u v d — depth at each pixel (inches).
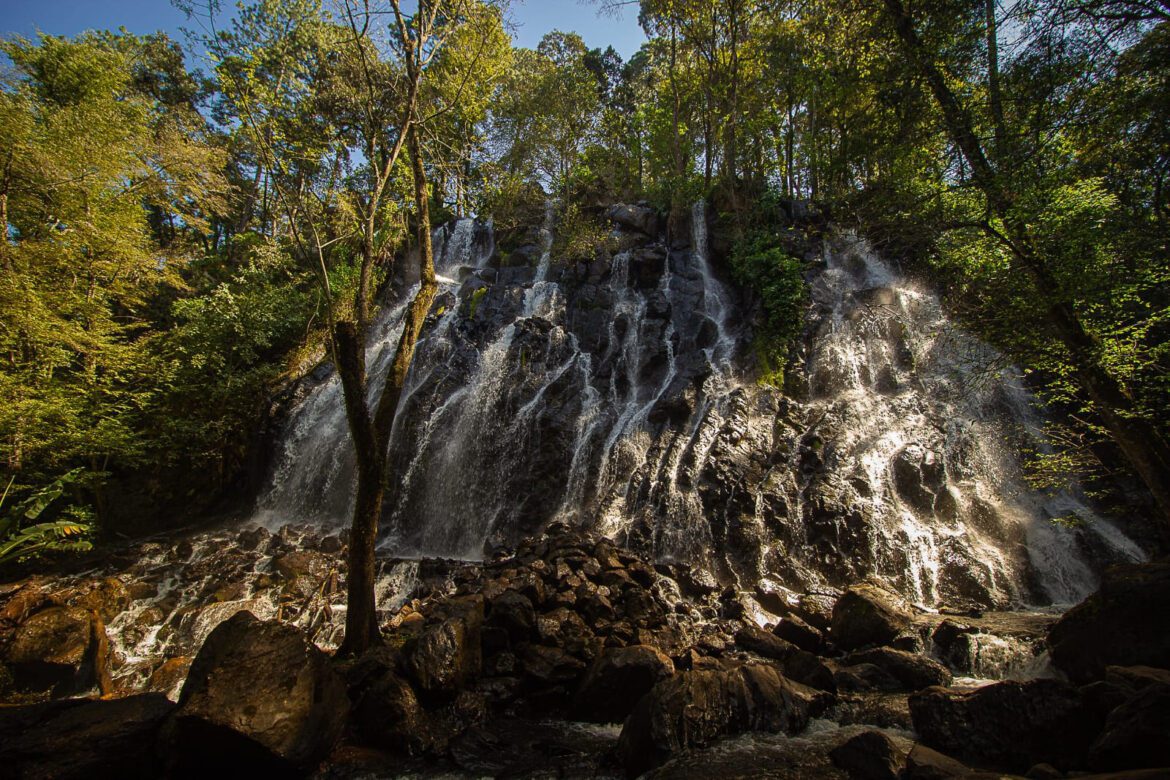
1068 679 285.4
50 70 756.6
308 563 495.8
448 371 694.5
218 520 669.3
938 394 591.2
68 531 459.8
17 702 333.7
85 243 668.1
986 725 220.1
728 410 587.5
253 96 380.5
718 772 217.5
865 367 639.1
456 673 282.5
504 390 650.8
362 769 233.5
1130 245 272.8
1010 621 379.6
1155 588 267.0
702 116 1026.7
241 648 241.6
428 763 239.5
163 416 719.7
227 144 917.8
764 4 719.7
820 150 834.8
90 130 684.1
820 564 472.4
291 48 383.9
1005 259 374.9
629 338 721.0
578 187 1041.5
